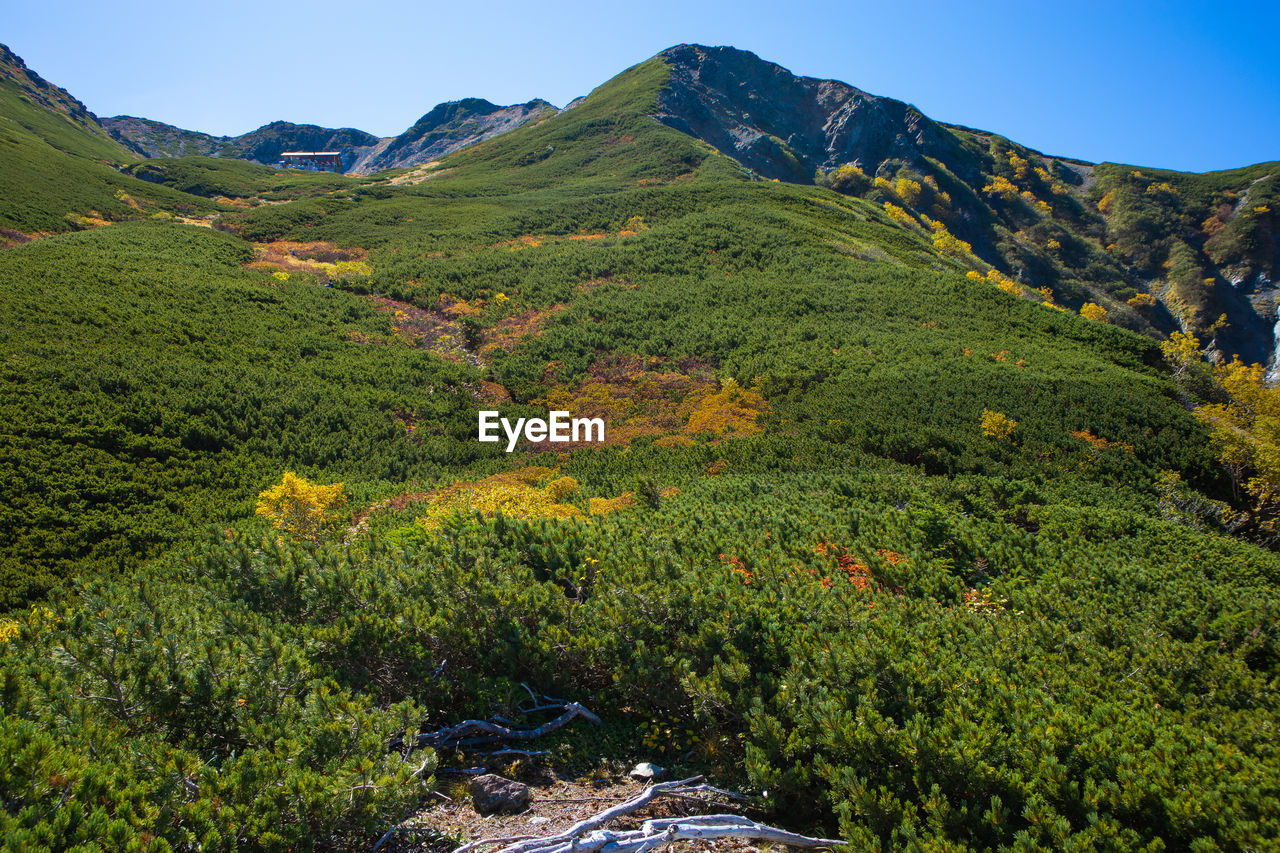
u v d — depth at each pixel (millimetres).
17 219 45750
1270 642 8148
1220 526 20906
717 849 4539
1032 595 9820
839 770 4770
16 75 139000
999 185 113438
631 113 104625
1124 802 4293
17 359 22812
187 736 4895
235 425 23922
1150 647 7539
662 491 18344
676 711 6402
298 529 14477
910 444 23734
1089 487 20859
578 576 8680
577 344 36188
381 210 64188
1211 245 98625
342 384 29750
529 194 73688
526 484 22141
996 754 4797
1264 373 82375
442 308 41094
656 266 47688
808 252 49906
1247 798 4160
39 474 18016
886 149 119000
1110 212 110938
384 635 6414
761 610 7023
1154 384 31578
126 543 16656
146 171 80625
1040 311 40812
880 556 10836
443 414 29109
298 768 4285
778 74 137000
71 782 3541
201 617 6848
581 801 5098
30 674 4895
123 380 23547
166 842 3199
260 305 35750
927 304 40750
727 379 32000
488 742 6070
